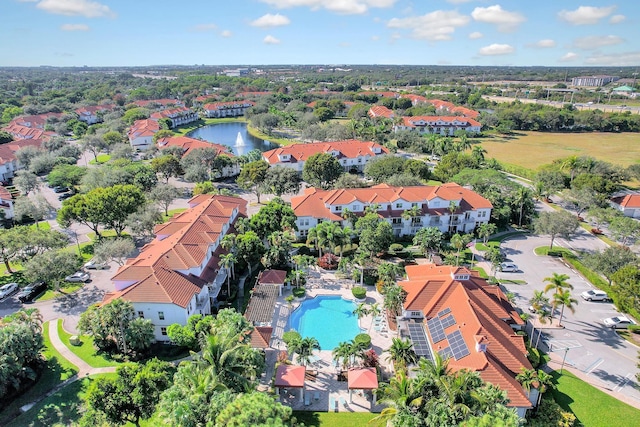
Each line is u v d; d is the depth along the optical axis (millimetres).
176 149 153750
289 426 34656
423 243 82812
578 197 108438
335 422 47219
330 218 94625
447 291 61812
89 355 56812
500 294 64438
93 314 55906
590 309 70000
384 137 189875
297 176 121312
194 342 55281
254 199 124188
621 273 63312
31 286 72125
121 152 157125
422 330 58969
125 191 91688
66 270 68375
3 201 103500
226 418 33062
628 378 54406
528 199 104812
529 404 44938
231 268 76250
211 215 83625
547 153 185625
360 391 52188
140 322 55281
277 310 68500
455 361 50000
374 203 96438
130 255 85562
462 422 36438
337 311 68875
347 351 53188
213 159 143500
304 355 53375
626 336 62969
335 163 128250
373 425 46812
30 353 51281
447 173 133500
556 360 57500
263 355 54156
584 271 80625
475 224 99875
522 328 62969
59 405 48531
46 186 130750
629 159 171500
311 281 77188
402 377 41844
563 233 88688
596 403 49906
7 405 48438
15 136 192625
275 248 75625
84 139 172750
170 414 36062
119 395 41312
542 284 77625
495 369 47344
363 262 80125
